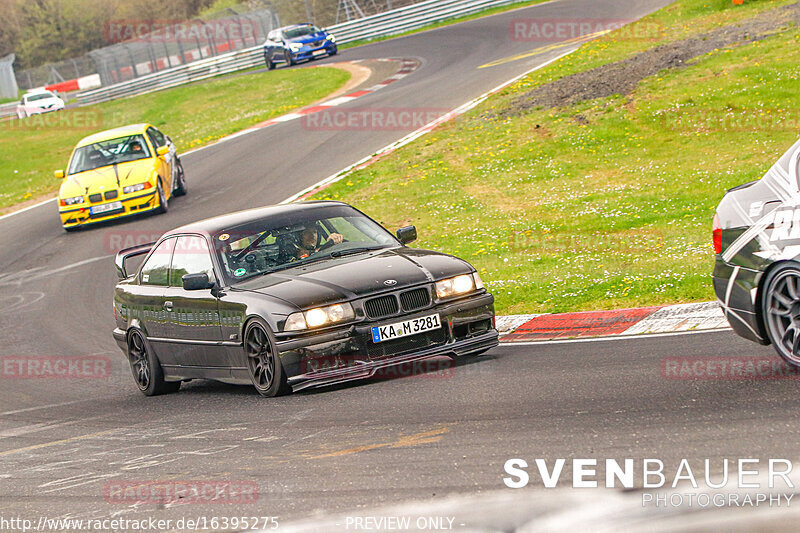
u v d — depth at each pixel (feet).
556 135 190.49
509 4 412.16
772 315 55.98
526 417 54.49
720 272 59.21
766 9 252.42
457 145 200.54
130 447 64.08
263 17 507.71
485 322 73.87
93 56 537.24
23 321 135.85
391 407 61.87
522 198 160.76
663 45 238.68
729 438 45.32
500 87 243.60
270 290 71.51
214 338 76.79
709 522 36.91
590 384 60.95
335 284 70.23
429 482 45.14
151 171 192.75
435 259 75.15
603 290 102.12
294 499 45.73
